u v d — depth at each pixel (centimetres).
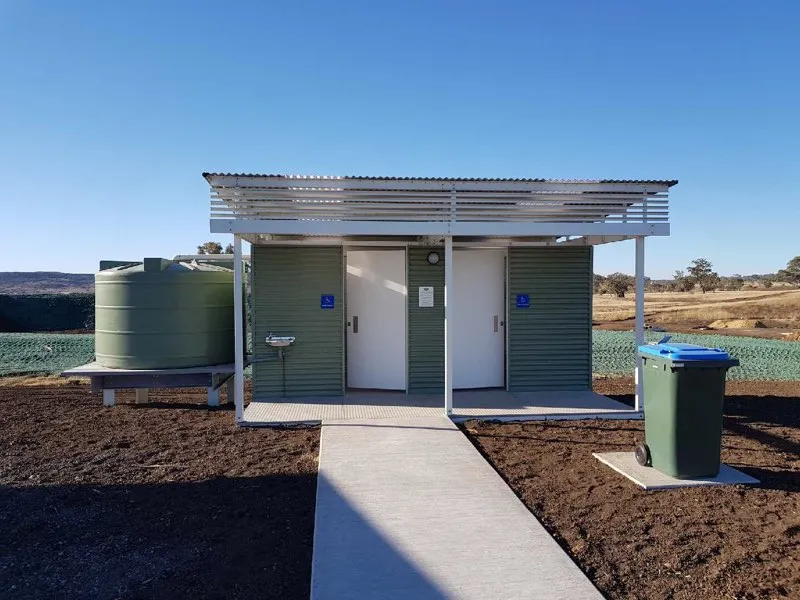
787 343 1880
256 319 882
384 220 743
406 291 907
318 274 888
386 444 644
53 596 347
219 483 543
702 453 532
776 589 351
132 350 871
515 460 607
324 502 478
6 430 754
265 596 346
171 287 873
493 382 942
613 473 564
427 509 464
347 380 934
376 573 363
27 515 468
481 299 936
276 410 807
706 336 2153
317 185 704
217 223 708
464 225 735
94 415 847
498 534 419
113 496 511
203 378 894
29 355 1575
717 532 429
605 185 745
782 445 662
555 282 928
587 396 892
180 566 383
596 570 373
